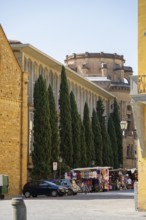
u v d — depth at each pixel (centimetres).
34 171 5941
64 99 6994
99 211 2969
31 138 6650
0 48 5016
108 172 6731
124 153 12181
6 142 5044
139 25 2900
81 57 13150
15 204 1742
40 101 6150
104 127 8906
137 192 2912
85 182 6156
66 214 2772
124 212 2872
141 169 2886
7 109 5075
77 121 7269
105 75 12838
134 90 2745
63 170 6344
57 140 6438
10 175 5072
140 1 2912
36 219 2488
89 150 7912
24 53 6781
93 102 10588
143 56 2870
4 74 5050
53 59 7631
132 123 12688
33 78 7194
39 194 4947
